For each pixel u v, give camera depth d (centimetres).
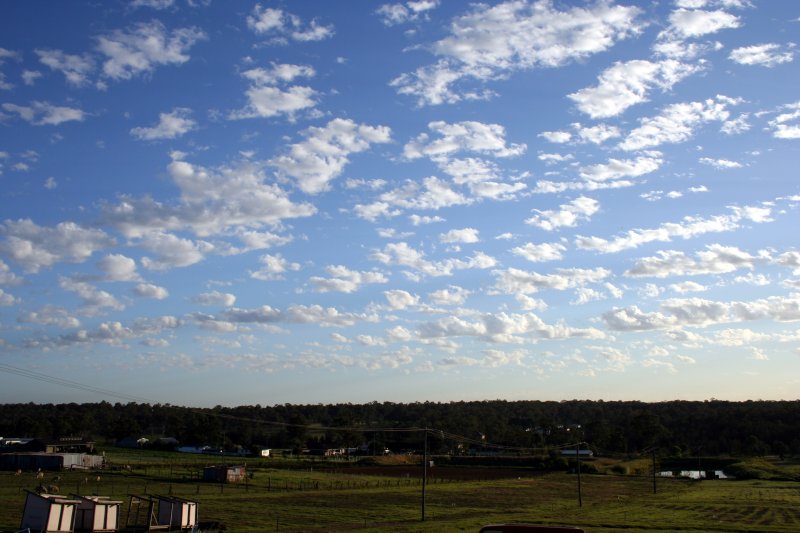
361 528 6519
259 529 6269
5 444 16650
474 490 12231
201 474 13038
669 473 18962
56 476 11581
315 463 17812
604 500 10931
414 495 10938
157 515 6309
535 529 3525
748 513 8875
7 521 5891
